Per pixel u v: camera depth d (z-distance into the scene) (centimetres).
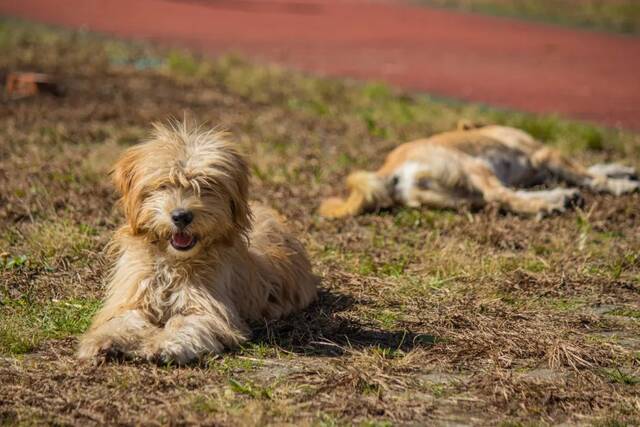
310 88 2472
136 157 878
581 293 1061
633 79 3131
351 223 1337
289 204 1420
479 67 3247
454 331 920
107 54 2892
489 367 834
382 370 805
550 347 867
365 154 1767
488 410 745
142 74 2544
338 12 4722
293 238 1034
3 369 786
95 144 1742
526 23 4559
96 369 777
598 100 2708
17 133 1761
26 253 1116
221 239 877
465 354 858
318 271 1107
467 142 1524
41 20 3756
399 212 1407
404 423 713
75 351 830
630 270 1158
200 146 866
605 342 900
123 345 802
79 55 2808
